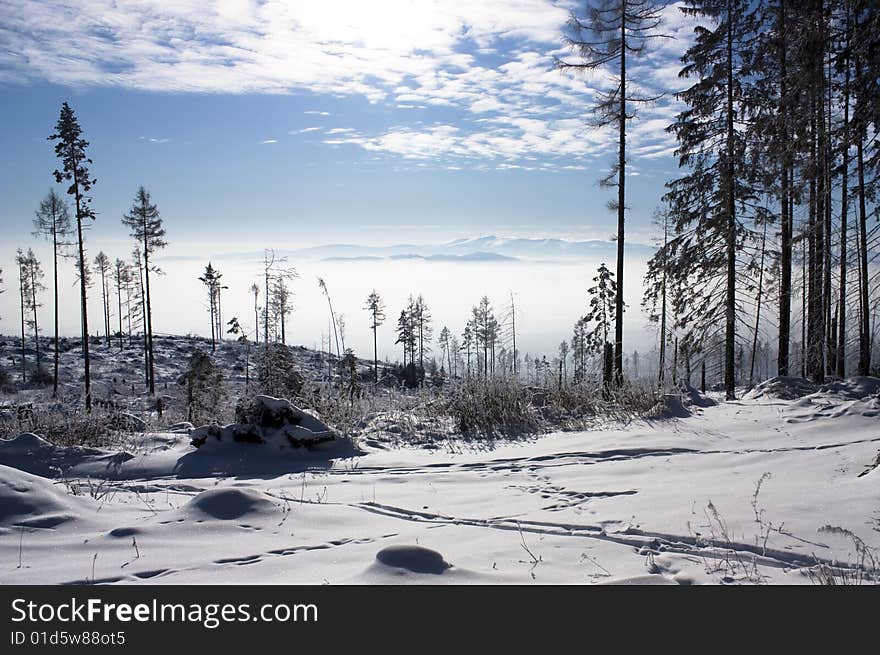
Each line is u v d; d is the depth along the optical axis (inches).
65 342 2551.7
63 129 1321.4
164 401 1465.3
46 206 1690.5
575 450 372.2
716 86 807.7
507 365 546.0
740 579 163.9
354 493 283.1
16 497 211.5
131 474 349.4
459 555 183.9
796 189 593.0
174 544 188.7
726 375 799.7
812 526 205.3
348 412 481.1
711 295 831.7
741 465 310.7
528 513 239.3
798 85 512.4
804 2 603.2
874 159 569.9
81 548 182.4
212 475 341.1
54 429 457.1
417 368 2022.6
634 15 747.4
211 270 2476.6
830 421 402.3
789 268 789.2
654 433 414.3
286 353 597.3
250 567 171.3
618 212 773.3
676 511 229.9
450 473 327.9
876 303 572.7
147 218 1723.7
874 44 406.0
